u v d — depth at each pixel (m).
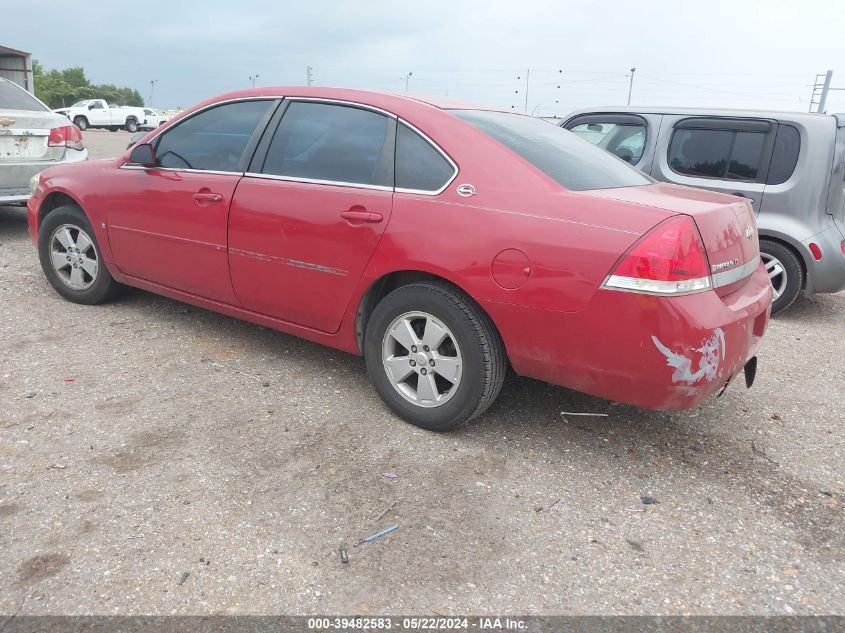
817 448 3.34
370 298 3.33
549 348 2.79
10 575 2.15
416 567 2.30
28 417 3.16
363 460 2.96
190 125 4.08
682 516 2.70
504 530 2.54
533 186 2.89
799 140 5.53
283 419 3.30
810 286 5.61
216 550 2.33
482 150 3.04
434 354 3.11
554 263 2.69
